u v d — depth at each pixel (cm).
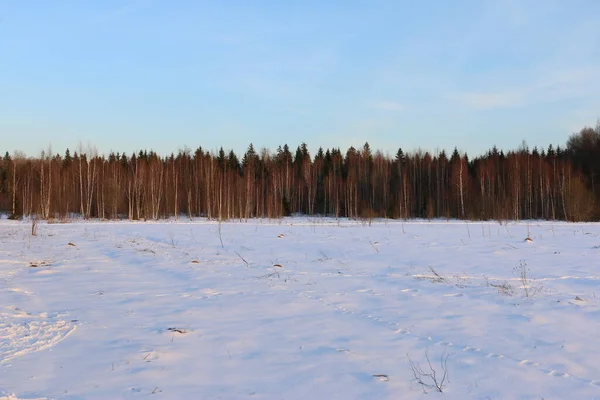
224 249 1975
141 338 738
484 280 1250
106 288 1155
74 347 687
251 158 8112
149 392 528
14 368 595
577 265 1473
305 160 7469
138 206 5206
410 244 2097
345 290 1136
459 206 5747
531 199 5825
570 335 768
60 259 1664
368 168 7219
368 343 723
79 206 6122
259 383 561
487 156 7500
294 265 1553
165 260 1641
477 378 582
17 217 4847
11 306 932
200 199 6234
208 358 650
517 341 736
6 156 7444
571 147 7131
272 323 837
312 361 641
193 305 977
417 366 623
